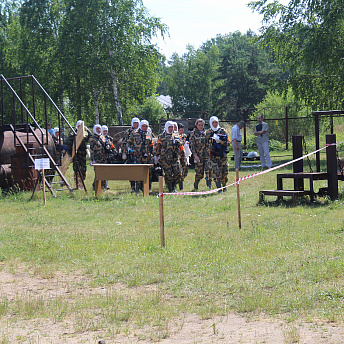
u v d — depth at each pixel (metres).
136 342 4.95
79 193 16.72
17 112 45.66
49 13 44.38
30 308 6.12
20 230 11.20
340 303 5.60
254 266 7.35
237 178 10.33
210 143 15.97
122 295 6.58
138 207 13.78
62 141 26.94
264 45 33.72
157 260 8.02
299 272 6.86
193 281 6.93
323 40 29.67
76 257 8.66
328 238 8.70
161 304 6.08
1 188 17.69
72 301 6.47
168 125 16.59
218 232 10.02
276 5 32.66
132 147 17.09
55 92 43.81
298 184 13.63
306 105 32.56
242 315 5.56
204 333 5.08
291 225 10.12
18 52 45.38
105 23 42.19
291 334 4.75
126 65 42.12
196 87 94.75
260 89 78.94
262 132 24.28
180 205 13.75
